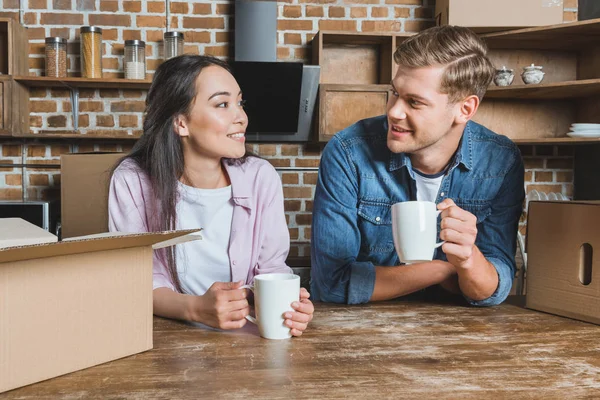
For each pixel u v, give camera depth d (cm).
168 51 325
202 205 146
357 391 73
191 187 146
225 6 351
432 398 71
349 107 338
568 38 340
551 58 369
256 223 150
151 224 141
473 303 123
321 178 148
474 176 146
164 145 140
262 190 151
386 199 148
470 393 73
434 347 92
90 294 82
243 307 101
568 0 362
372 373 79
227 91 139
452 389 74
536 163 376
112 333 85
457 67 123
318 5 357
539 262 117
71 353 80
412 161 144
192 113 138
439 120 127
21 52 331
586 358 87
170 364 83
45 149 349
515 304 125
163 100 140
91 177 279
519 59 367
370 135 148
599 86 321
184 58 141
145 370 81
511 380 77
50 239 75
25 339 74
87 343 81
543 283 116
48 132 347
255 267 151
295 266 324
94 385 75
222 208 148
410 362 84
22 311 74
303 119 348
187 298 107
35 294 75
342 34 334
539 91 340
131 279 87
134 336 88
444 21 330
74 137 330
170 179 140
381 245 152
